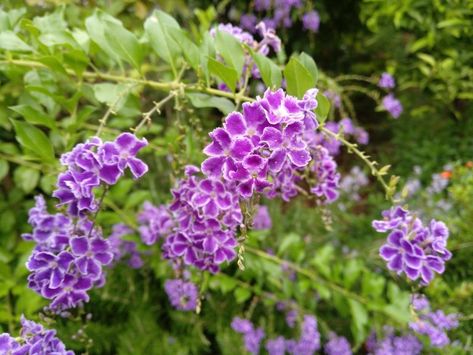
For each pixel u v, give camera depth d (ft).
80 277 0.48
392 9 1.55
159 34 0.60
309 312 1.03
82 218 0.48
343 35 1.83
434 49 1.61
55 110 0.73
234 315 1.05
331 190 0.58
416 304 0.92
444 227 0.51
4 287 0.70
